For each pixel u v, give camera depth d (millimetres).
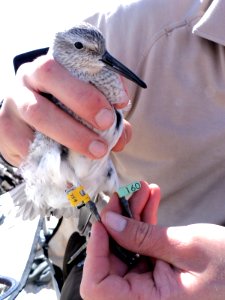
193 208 252
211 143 246
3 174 277
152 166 263
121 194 206
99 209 268
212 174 250
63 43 255
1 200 326
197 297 161
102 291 169
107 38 271
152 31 259
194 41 250
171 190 258
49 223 370
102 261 179
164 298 163
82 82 204
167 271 171
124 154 273
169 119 255
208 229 176
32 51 297
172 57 254
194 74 250
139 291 166
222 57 241
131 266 184
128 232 178
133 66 264
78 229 269
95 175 248
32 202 284
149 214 207
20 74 228
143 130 261
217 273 163
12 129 240
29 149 238
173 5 259
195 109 251
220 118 246
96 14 287
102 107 197
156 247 175
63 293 263
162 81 257
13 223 382
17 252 363
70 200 238
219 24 231
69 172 236
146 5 266
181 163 255
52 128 200
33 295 328
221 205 244
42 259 332
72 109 199
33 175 245
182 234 175
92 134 201
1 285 288
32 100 205
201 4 248
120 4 278
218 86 244
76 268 270
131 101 264
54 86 199
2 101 264
